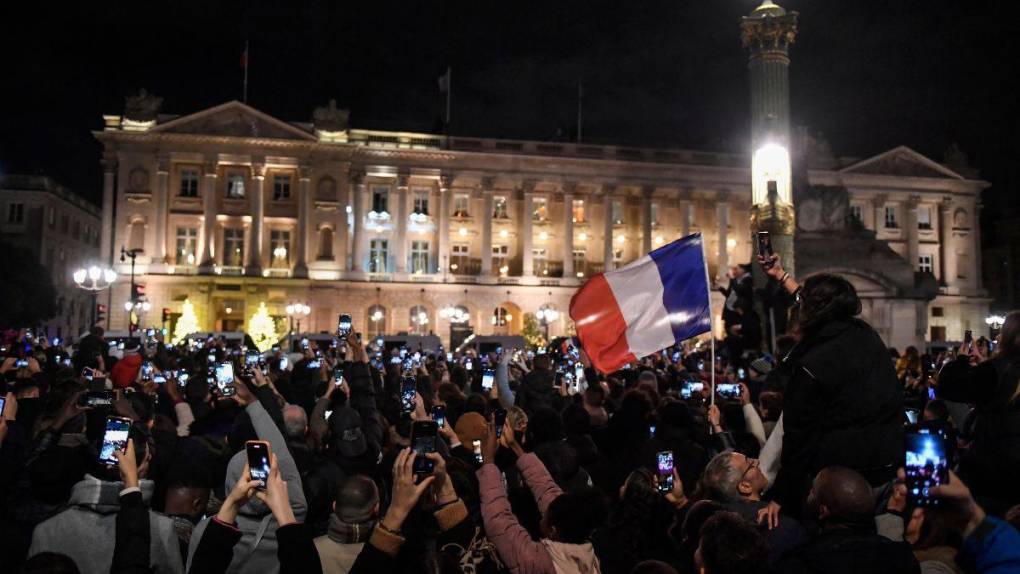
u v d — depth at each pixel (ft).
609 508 24.34
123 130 266.77
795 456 21.83
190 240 274.36
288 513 17.10
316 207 280.31
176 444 32.99
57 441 30.09
